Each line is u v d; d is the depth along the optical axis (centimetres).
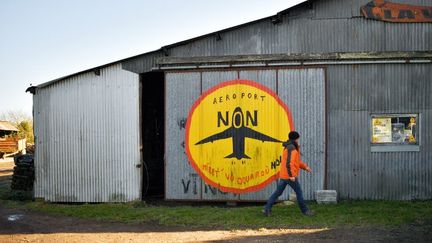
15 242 838
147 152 1406
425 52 1109
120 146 1204
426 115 1109
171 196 1173
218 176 1152
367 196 1120
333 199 1083
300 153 1126
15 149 3822
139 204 1173
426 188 1109
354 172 1120
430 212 973
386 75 1116
